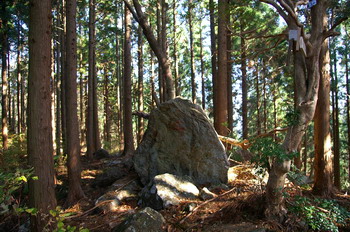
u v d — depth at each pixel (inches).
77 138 276.7
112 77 1088.8
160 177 233.6
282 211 180.2
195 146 262.4
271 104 788.6
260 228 164.1
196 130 266.8
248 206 190.9
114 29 684.1
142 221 169.9
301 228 171.5
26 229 213.0
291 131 177.6
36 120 167.5
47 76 171.6
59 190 306.0
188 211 199.0
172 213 199.5
